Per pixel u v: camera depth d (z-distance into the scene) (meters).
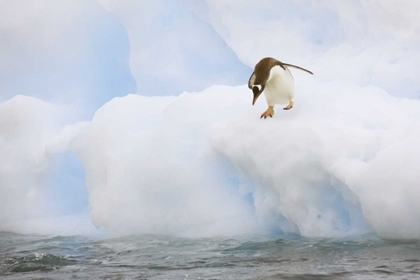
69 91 32.50
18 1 33.03
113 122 25.42
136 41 31.73
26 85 33.34
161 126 23.91
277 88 20.97
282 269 14.81
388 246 17.16
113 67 34.12
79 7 32.69
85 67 33.00
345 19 28.69
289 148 20.27
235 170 22.47
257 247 18.52
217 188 22.47
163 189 22.73
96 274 15.40
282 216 21.23
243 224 21.80
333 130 19.95
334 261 15.52
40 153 27.95
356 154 19.31
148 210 22.97
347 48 28.61
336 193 20.09
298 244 18.59
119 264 16.91
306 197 20.00
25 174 28.17
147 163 23.16
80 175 29.69
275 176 20.45
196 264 16.30
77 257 18.44
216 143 22.19
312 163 19.78
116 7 31.38
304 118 21.31
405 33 27.33
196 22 31.98
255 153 21.08
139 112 25.94
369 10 27.91
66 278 14.98
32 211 27.75
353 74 27.19
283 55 29.36
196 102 24.48
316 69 28.03
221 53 32.00
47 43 32.75
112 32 33.66
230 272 14.84
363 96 22.95
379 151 18.69
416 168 17.91
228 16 30.20
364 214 18.55
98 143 25.02
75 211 28.72
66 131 27.98
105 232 24.25
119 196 23.38
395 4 27.53
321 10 29.23
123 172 23.62
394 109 21.81
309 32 29.75
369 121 20.97
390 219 18.03
